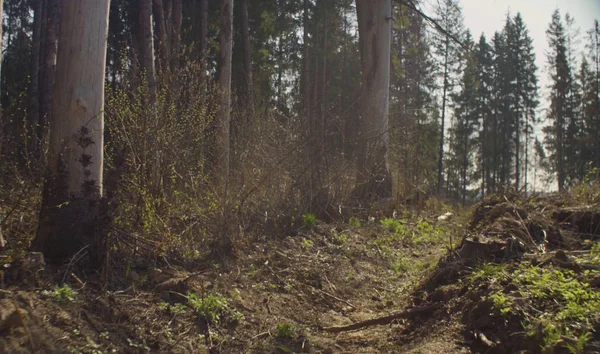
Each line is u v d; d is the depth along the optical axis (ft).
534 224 21.34
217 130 28.55
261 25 90.38
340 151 34.22
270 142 30.50
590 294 13.64
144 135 22.81
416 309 17.66
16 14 86.74
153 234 20.52
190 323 15.46
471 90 145.59
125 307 14.97
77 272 15.89
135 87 25.55
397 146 44.24
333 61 105.60
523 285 15.29
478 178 154.61
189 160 24.80
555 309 13.64
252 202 26.37
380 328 17.35
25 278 14.19
